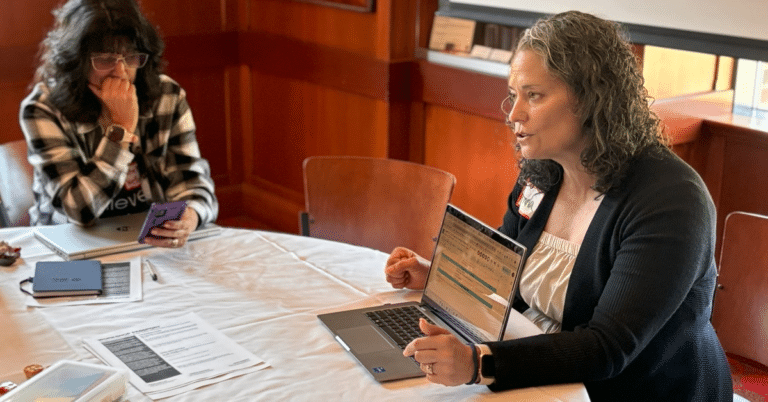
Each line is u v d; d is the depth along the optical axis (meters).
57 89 2.12
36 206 2.26
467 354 1.32
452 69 3.21
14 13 3.40
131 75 2.18
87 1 2.08
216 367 1.38
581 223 1.59
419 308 1.65
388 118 3.42
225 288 1.72
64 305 1.62
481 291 1.51
